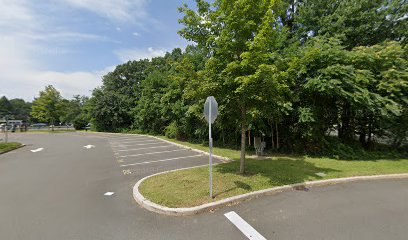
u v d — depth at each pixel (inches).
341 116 442.3
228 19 222.8
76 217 163.6
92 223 154.1
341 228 144.9
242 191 204.2
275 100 242.8
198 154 442.3
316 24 469.1
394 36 444.1
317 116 393.7
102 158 411.8
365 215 164.1
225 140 550.6
